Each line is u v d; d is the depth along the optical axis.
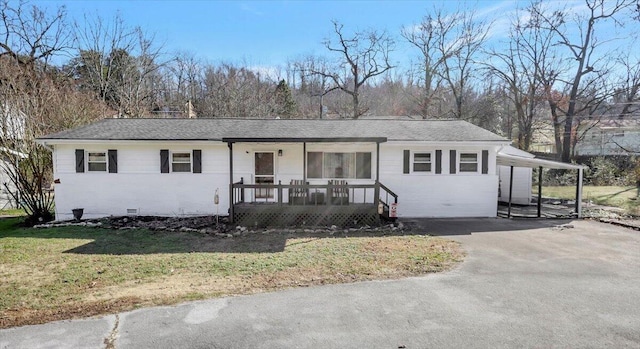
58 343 4.14
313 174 13.56
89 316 4.89
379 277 6.61
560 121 28.80
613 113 27.80
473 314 4.95
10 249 8.73
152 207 13.26
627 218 13.15
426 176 13.54
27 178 14.41
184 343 4.16
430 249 8.69
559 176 26.25
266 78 44.81
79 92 26.08
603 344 4.12
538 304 5.30
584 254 8.27
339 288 6.01
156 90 36.53
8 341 4.18
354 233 10.67
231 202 11.62
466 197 13.62
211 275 6.72
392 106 39.38
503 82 30.94
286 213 11.77
